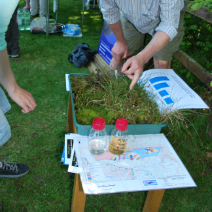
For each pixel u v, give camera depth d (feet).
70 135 4.00
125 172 3.42
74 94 4.60
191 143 6.96
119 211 5.06
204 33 9.25
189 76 8.43
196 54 9.30
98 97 4.57
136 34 7.34
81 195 3.92
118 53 6.83
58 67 10.72
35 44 12.75
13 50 10.75
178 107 4.27
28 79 9.49
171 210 5.21
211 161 6.49
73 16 18.35
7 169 5.31
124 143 3.70
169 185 3.29
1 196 5.06
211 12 6.34
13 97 3.59
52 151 6.31
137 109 4.28
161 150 3.92
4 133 4.04
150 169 3.52
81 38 14.29
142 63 4.30
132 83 4.14
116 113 4.15
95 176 3.30
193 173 6.12
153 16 5.40
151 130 4.13
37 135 6.77
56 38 13.84
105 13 5.84
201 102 4.46
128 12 5.62
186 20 9.25
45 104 8.11
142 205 5.24
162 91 4.76
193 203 5.40
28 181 5.44
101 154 3.67
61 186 5.42
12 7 2.62
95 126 3.34
